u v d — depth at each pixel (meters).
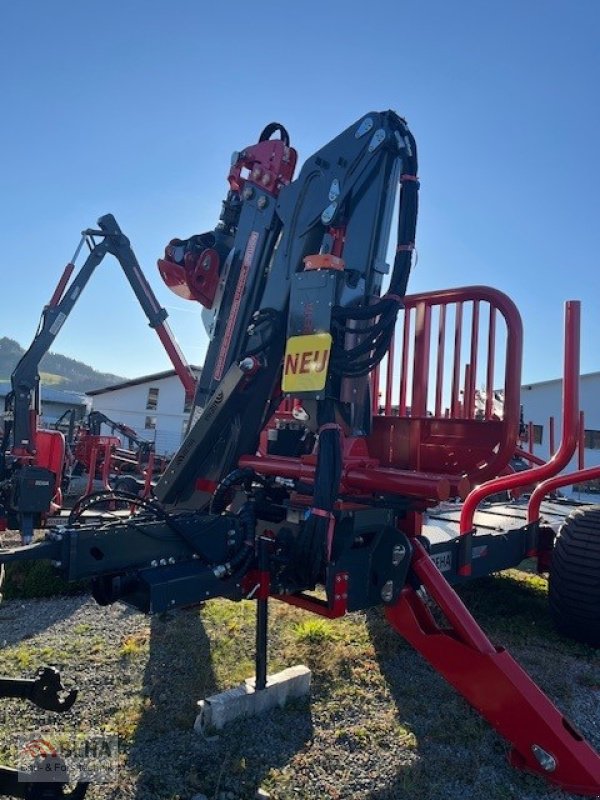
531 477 3.22
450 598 2.77
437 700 3.16
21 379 7.45
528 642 4.05
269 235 3.30
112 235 7.78
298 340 2.85
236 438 3.28
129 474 14.42
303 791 2.37
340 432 2.76
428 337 3.37
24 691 1.98
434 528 4.12
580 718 3.05
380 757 2.63
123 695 3.05
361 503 3.08
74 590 4.76
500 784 2.47
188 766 2.48
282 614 4.27
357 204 2.95
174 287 3.74
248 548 2.70
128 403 33.31
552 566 4.07
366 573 2.90
